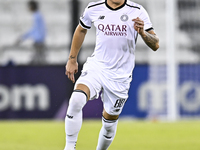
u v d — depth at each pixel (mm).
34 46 37719
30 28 38688
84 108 31391
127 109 32656
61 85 31906
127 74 13766
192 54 38969
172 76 32875
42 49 37688
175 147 20328
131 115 32688
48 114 31969
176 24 39031
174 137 23391
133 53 13805
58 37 38625
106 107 14164
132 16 13266
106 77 13539
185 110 33500
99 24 13359
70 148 13219
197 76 33781
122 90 13797
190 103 33594
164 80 33344
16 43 37969
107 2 13352
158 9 39719
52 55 37781
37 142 21719
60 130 26141
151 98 33062
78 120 12992
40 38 37656
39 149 19578
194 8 39125
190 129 26469
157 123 29625
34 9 37875
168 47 33344
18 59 37594
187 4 39125
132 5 13367
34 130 26078
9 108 32219
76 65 14383
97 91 13453
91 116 31391
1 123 30094
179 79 33688
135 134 24375
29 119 32062
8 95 32188
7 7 39219
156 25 39562
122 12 13242
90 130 25672
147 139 22688
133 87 32812
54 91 31922
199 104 33656
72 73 14367
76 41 13945
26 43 37844
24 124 29234
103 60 13570
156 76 33438
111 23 13219
